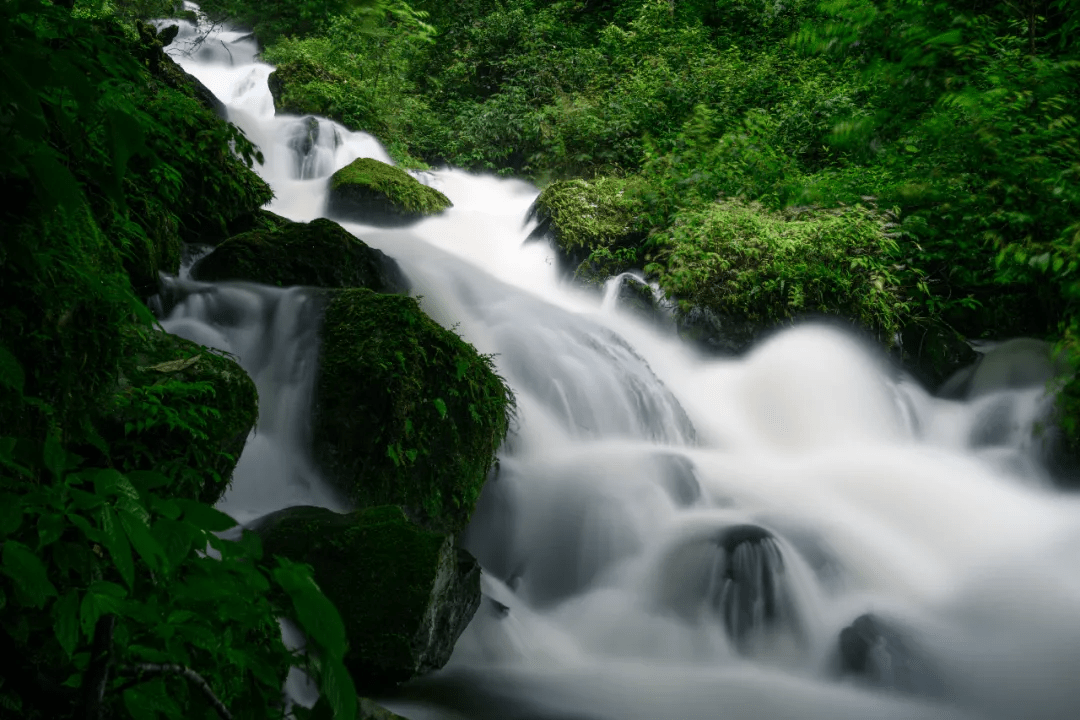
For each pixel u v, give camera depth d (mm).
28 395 3342
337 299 6711
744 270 10031
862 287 10062
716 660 5793
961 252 10398
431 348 6375
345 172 11891
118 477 1557
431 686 4863
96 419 4086
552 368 8062
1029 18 11102
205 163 7891
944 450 9234
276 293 6832
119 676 1543
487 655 5379
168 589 1628
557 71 17250
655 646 5848
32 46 1666
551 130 15266
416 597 4719
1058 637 6051
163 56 10727
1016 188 9258
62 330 3604
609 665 5598
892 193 10750
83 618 1474
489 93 17891
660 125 14680
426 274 8906
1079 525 7664
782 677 5621
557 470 7000
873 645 5621
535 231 11430
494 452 6648
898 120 10234
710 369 9719
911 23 9094
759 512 7086
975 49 9258
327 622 1401
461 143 15984
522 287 10656
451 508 6199
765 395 9367
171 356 4852
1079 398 8250
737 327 9789
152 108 6527
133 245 6188
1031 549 7289
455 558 5105
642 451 7438
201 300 6668
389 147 14922
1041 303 10195
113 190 1709
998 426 9141
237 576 1730
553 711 4809
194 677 1610
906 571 6691
